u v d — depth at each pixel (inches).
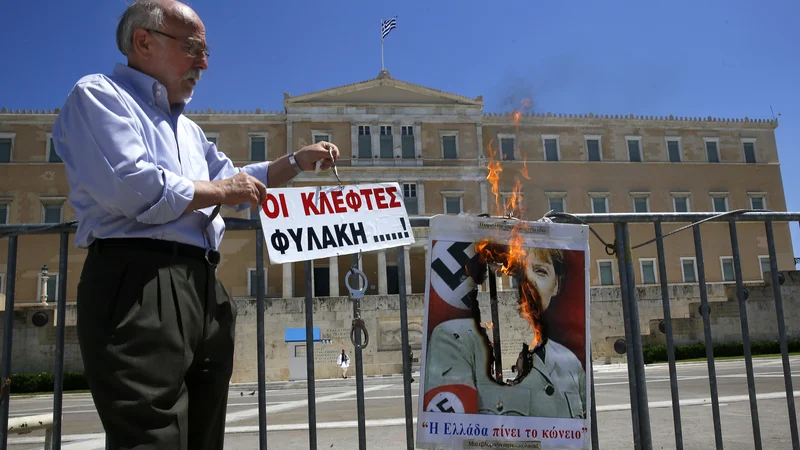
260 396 118.0
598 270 1531.7
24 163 1437.0
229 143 1507.1
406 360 120.5
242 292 1379.2
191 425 94.8
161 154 91.4
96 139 82.1
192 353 89.8
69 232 120.6
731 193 1668.3
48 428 168.1
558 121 1626.5
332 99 1555.1
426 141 1567.4
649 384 518.0
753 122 1728.6
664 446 211.3
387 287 1565.0
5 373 115.3
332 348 1206.3
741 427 247.8
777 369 681.6
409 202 1517.0
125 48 94.8
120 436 78.6
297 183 1475.1
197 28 96.6
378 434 264.8
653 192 1625.2
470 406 116.7
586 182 1599.4
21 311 1031.6
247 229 120.5
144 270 85.6
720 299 1419.8
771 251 144.0
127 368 80.4
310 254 115.3
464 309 119.7
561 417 118.8
